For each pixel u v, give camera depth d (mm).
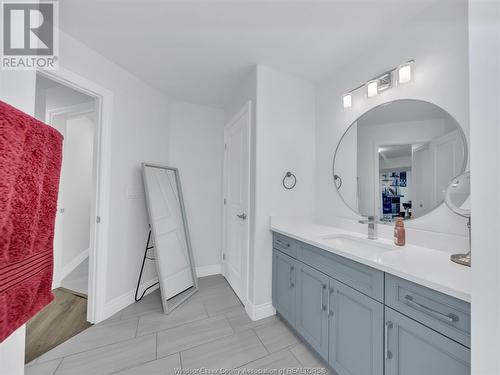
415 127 1420
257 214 1916
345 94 1829
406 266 976
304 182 2154
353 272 1178
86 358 1425
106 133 1861
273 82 1998
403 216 1490
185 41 1652
